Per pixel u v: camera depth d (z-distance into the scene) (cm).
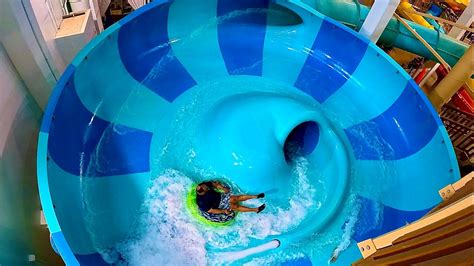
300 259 608
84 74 633
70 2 788
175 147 669
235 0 739
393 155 718
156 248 588
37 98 720
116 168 627
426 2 974
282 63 775
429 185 673
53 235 503
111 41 662
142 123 670
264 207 641
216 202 617
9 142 641
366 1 966
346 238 630
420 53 858
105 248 570
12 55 624
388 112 746
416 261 348
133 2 927
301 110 679
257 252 605
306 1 812
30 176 725
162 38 730
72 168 594
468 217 331
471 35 940
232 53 762
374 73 760
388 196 677
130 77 689
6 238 607
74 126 615
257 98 700
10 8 554
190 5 719
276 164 664
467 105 848
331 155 694
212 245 605
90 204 588
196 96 713
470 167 867
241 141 659
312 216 657
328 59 784
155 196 625
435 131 693
